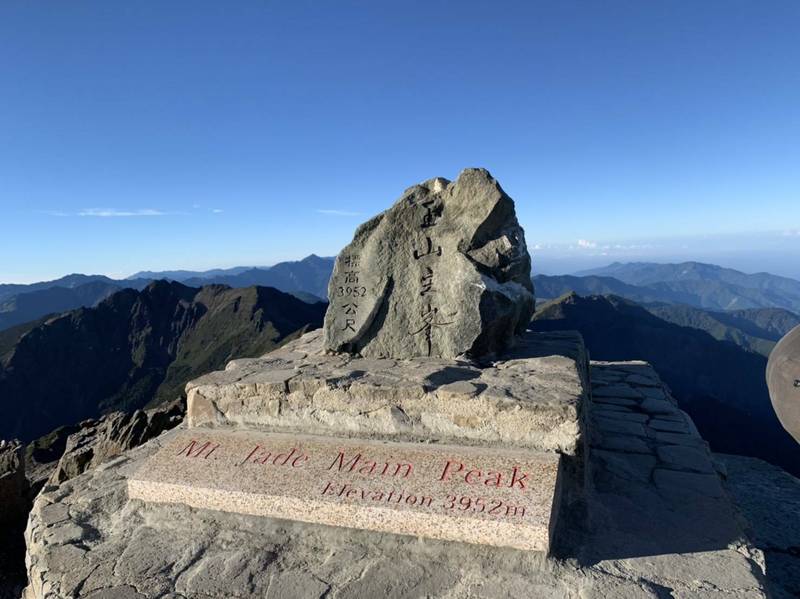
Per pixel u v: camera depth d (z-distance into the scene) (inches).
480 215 223.0
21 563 236.1
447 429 167.9
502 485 141.3
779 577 156.4
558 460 147.7
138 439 287.6
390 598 121.4
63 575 135.6
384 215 236.2
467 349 210.8
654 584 121.5
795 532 183.0
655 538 140.2
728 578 123.3
